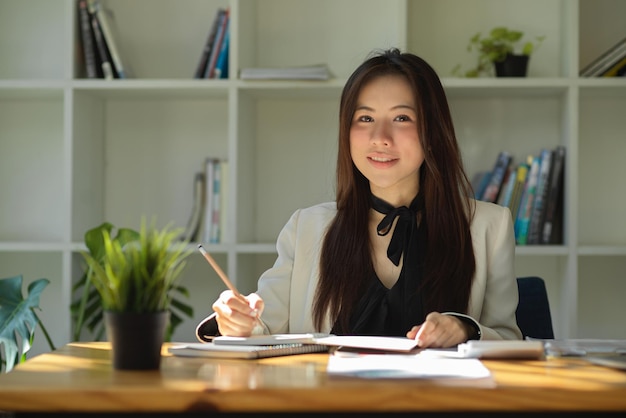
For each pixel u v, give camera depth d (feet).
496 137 10.84
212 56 10.14
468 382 3.96
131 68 10.65
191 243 10.28
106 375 4.26
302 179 11.03
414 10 10.84
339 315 6.30
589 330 10.82
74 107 10.11
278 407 3.78
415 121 6.32
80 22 10.25
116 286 4.40
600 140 10.78
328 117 11.00
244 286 10.47
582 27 10.73
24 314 9.33
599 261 10.80
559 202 10.15
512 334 6.39
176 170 11.10
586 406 3.77
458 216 6.43
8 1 11.21
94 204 10.78
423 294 6.29
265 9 10.98
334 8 10.93
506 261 6.50
